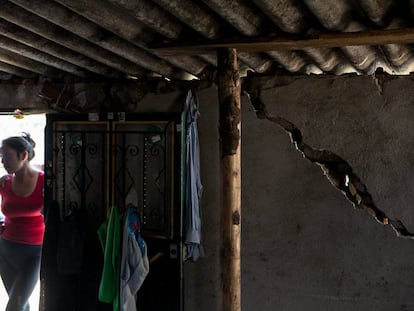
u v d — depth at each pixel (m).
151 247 3.95
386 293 3.68
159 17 2.62
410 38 2.63
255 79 3.86
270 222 3.89
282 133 3.83
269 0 2.28
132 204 4.01
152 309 3.94
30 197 4.19
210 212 3.99
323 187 3.77
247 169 3.91
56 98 4.25
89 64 3.70
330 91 3.70
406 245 3.63
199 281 4.04
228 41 2.84
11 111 4.48
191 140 3.82
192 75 4.14
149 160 3.96
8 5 2.57
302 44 2.79
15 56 3.63
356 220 3.71
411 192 3.58
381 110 3.61
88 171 4.11
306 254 3.82
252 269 3.94
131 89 4.17
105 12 2.54
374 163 3.64
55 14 2.60
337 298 3.77
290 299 3.87
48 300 4.05
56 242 4.00
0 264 4.32
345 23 2.66
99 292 3.79
